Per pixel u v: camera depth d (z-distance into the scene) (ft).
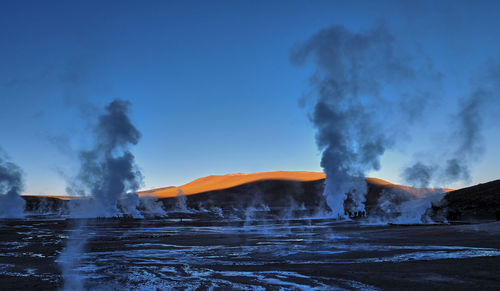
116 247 59.16
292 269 36.55
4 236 81.61
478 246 49.21
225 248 55.83
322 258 43.34
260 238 70.38
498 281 29.14
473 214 120.57
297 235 75.05
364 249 49.73
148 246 59.93
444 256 41.88
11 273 37.42
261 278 32.76
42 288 30.53
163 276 34.86
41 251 55.31
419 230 75.15
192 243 63.57
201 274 35.42
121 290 29.53
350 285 29.07
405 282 29.40
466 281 29.30
